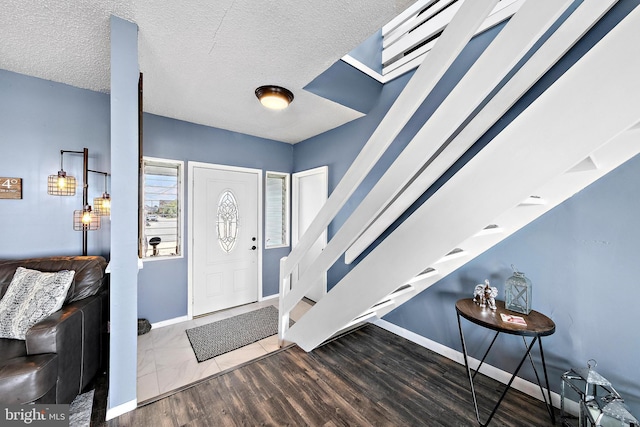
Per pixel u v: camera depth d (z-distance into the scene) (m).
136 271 1.55
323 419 1.53
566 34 0.99
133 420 1.49
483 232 1.61
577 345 1.55
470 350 2.05
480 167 1.08
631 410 1.37
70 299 1.77
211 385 1.82
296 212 3.88
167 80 2.10
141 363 2.09
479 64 0.97
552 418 1.51
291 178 3.94
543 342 1.69
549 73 1.63
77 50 1.78
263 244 3.66
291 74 2.03
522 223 1.71
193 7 1.39
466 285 2.06
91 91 2.36
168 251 2.92
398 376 1.94
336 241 1.68
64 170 2.24
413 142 1.20
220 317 3.04
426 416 1.56
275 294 3.79
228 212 3.32
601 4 0.91
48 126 2.18
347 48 1.74
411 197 1.62
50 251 2.18
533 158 0.94
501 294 1.86
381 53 2.68
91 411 1.55
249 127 3.19
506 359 1.85
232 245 3.36
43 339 1.38
